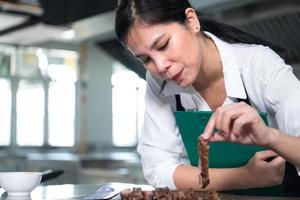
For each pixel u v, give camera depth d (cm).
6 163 543
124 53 401
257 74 131
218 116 108
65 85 767
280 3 294
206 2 281
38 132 746
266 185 129
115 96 794
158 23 117
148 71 139
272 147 112
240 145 129
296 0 286
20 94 733
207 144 111
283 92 123
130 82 779
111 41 393
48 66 760
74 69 781
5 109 722
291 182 141
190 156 142
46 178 157
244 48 139
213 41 141
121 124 788
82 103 757
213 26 143
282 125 124
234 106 109
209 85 141
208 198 114
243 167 130
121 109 789
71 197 127
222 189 132
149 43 117
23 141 732
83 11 327
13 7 417
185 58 120
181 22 121
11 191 130
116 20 124
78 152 747
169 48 118
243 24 322
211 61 137
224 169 133
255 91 133
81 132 758
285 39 329
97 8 316
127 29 120
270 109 131
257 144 114
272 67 129
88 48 759
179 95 148
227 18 315
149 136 152
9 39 670
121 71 790
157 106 151
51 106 757
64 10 341
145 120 154
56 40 735
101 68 781
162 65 118
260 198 126
